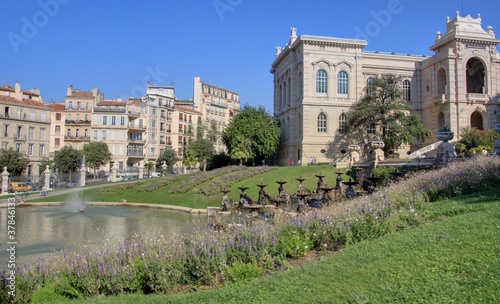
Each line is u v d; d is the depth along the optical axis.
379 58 74.06
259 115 73.75
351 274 8.75
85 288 10.59
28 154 81.44
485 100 66.25
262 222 14.19
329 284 8.39
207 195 42.88
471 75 74.69
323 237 12.20
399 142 60.72
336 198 30.02
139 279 10.63
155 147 98.31
